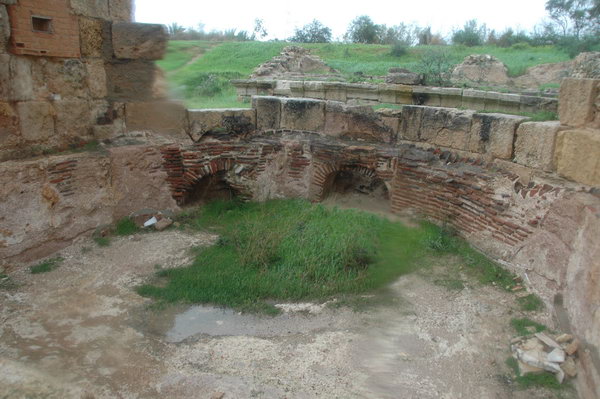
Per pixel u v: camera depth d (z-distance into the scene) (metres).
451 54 19.28
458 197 6.45
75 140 6.56
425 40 27.69
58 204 6.03
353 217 6.95
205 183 7.93
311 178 7.86
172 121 7.41
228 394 3.68
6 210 5.47
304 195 7.93
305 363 4.06
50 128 6.16
